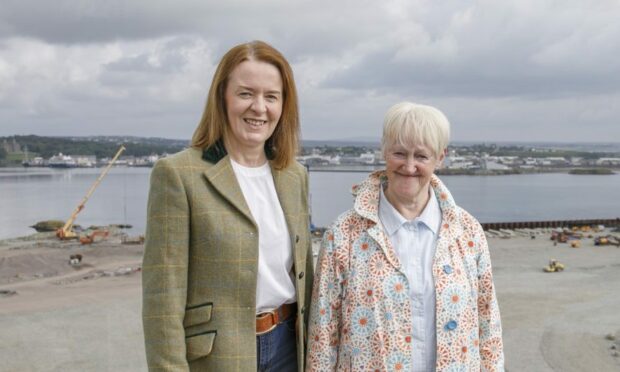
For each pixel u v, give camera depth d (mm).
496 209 64500
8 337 9656
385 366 2908
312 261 3289
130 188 98250
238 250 2842
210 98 2977
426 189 3113
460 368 2928
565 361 8398
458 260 3033
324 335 3057
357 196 3129
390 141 2979
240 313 2875
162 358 2736
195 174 2859
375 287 2965
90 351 8930
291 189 3139
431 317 2963
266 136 2992
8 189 95188
